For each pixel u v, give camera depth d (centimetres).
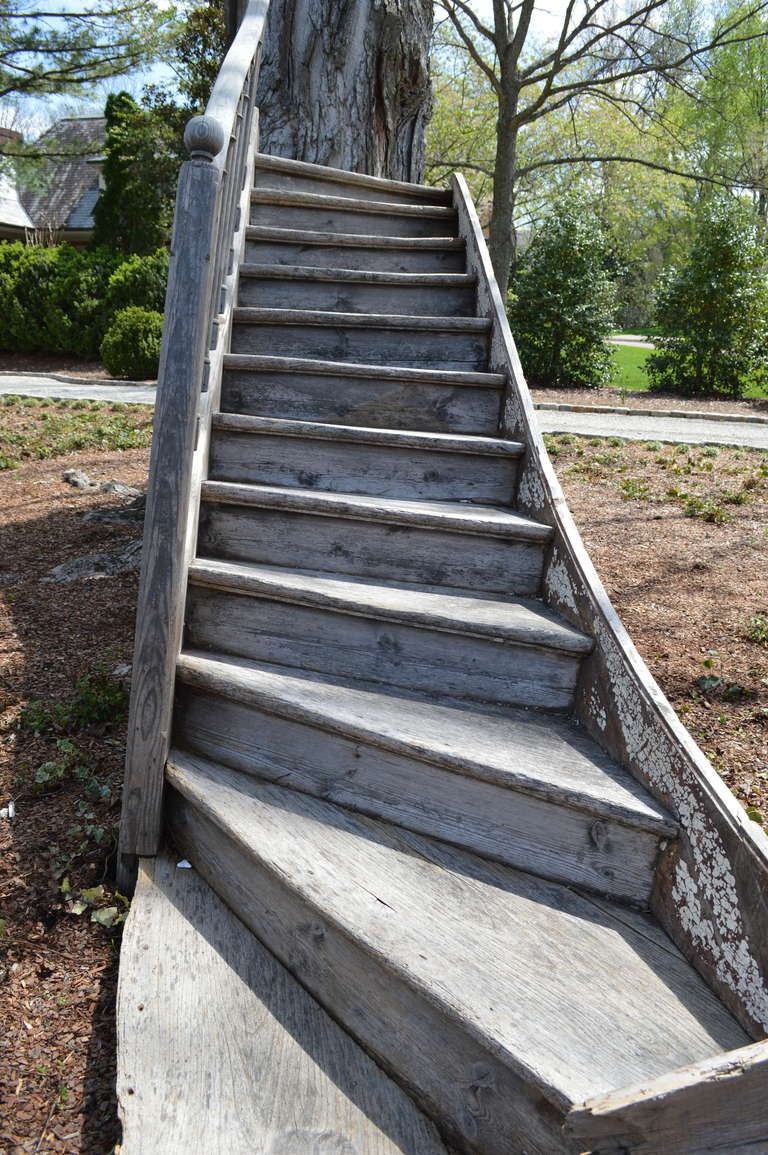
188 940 214
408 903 193
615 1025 162
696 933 180
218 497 294
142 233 2336
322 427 316
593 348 1554
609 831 201
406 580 294
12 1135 174
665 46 1535
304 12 533
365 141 549
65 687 345
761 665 372
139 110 2308
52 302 1838
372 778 229
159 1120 165
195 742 255
